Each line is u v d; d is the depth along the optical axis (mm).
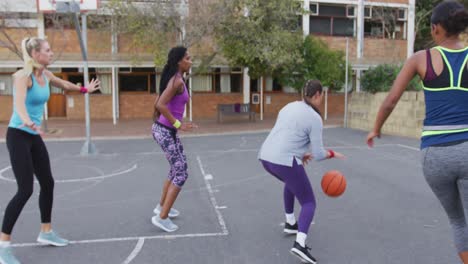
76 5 9961
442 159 2875
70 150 11523
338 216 5355
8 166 9203
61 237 4684
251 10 16031
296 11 17922
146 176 8000
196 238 4621
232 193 6602
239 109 19750
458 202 3131
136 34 15883
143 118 21531
